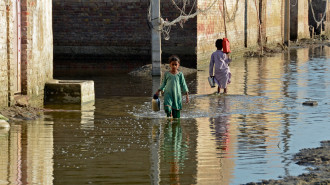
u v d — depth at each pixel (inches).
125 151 410.0
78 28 1104.2
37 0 618.2
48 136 460.4
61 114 565.6
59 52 1111.0
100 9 1095.6
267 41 1574.8
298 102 642.2
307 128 492.4
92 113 573.6
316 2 2108.8
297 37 1830.7
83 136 461.7
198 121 530.6
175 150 412.8
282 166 366.3
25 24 586.6
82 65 1080.2
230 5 1253.1
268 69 1021.8
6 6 541.6
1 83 538.9
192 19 1044.5
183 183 332.8
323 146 420.8
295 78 877.2
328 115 557.6
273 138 452.1
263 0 1523.1
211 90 751.1
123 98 677.9
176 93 545.3
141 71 954.7
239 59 1262.3
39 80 625.0
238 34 1318.9
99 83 824.3
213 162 378.6
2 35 537.0
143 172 355.3
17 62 581.0
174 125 510.6
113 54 1101.7
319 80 849.5
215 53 717.9
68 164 374.0
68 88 634.8
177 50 1056.8
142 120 536.1
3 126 492.7
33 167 366.3
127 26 1093.8
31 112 562.3
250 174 349.4
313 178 334.3
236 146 424.8
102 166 368.8
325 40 1930.4
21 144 431.2
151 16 919.0
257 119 538.3
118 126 505.0
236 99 665.0
